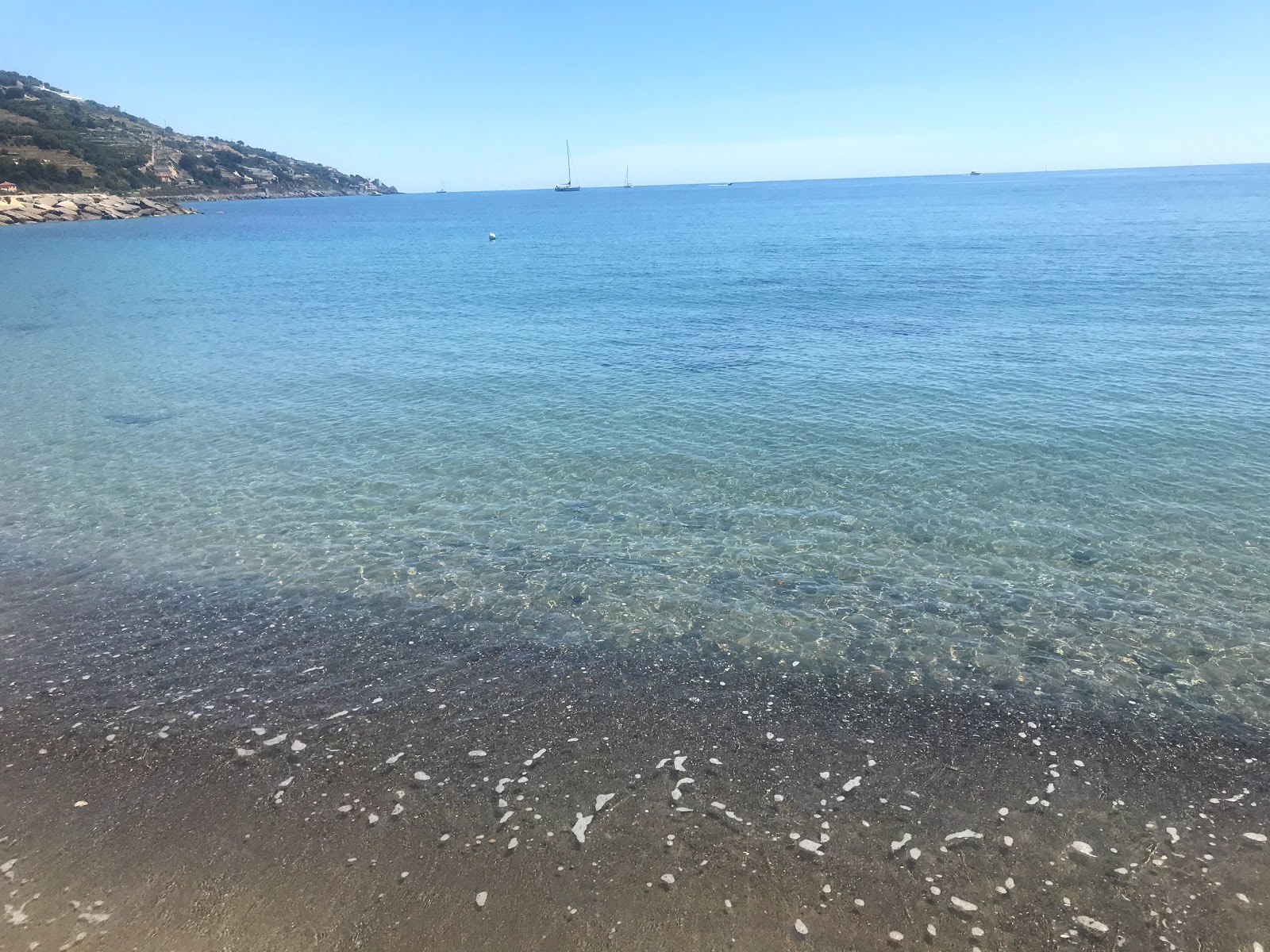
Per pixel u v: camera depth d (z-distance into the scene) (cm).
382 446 1792
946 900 609
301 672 939
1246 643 971
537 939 576
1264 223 6956
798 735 816
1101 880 630
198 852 664
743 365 2519
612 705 870
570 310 3731
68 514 1421
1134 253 5103
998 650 967
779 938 577
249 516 1412
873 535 1297
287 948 571
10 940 577
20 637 1021
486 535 1319
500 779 751
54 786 747
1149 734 812
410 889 622
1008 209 11350
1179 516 1341
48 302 4103
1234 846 663
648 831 681
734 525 1343
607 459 1683
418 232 10638
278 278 5253
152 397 2236
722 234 8838
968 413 1936
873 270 4925
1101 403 1981
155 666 954
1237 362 2322
